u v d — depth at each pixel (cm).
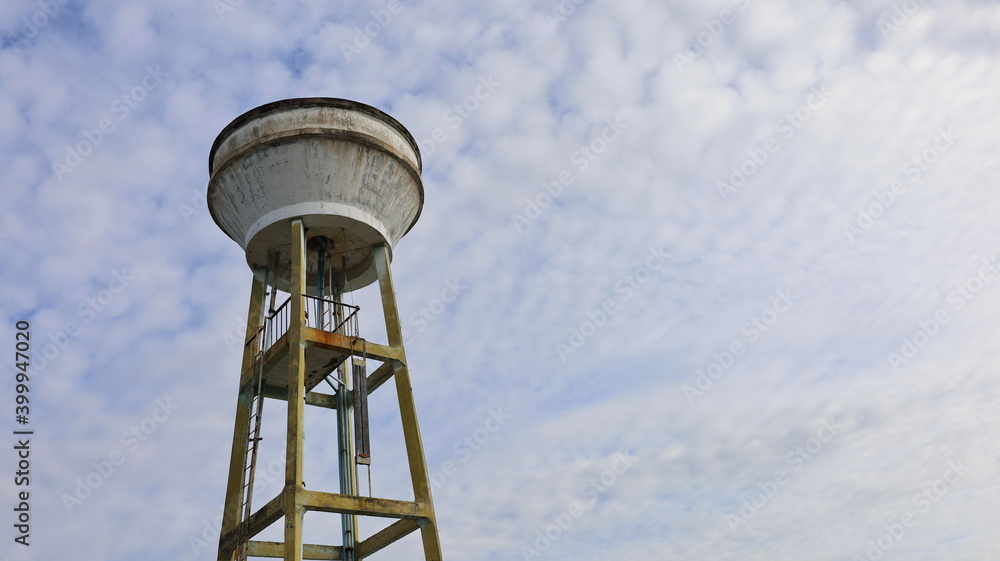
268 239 2136
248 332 2155
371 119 2170
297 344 1886
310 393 2244
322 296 2208
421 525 1841
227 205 2164
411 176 2242
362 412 1967
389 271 2177
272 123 2097
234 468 1997
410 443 1938
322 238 2191
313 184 2089
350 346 1966
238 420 2058
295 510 1673
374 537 1991
